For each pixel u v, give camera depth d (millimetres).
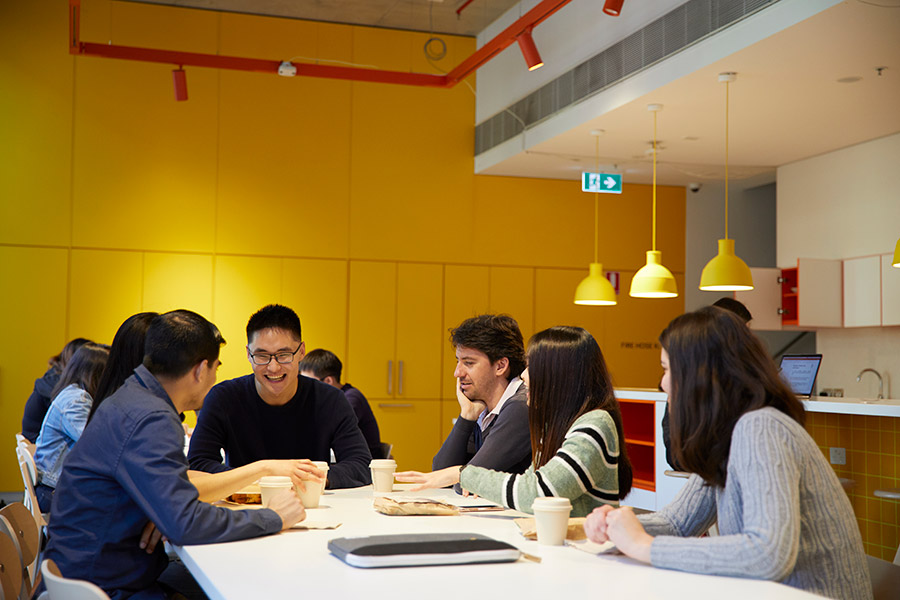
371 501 2514
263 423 2967
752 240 9156
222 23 7641
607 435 2123
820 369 7527
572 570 1586
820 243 7309
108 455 1914
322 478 2348
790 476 1536
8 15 7207
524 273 8398
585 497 2131
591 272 7062
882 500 4422
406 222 8102
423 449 8055
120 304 7387
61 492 1957
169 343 2061
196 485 2074
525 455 2484
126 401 1978
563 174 8297
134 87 7457
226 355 7598
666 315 8797
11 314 7164
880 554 4426
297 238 7812
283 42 7793
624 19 5828
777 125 6344
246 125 7711
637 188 8773
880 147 6719
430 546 1663
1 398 7117
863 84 5332
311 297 7832
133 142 7449
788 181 7695
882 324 6672
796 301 7555
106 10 7371
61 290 7270
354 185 7973
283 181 7793
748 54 4816
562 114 6637
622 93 5836
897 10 4207
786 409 1648
